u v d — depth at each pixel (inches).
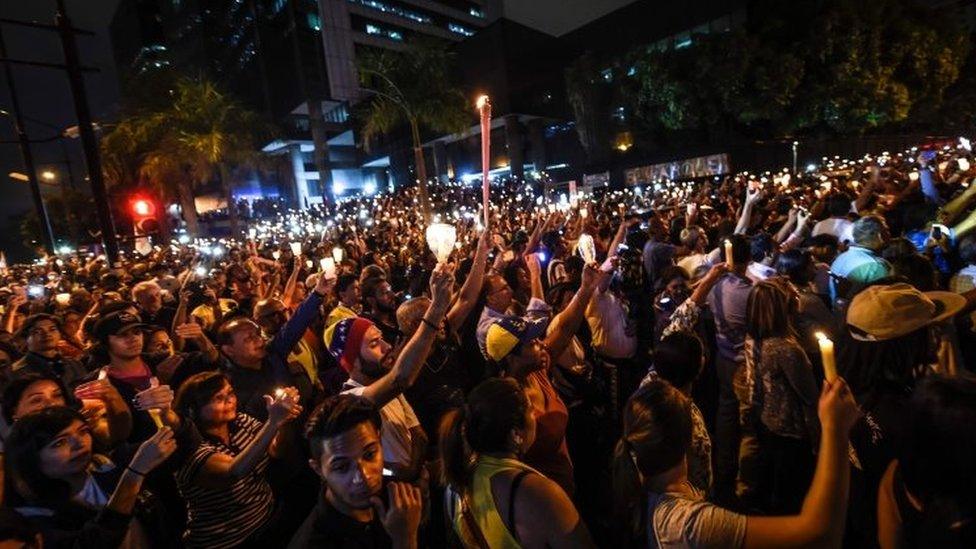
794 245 216.7
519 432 71.9
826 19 1095.6
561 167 1761.8
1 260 843.4
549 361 116.8
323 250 426.0
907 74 1232.8
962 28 1325.0
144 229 496.1
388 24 2295.8
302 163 2229.3
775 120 1198.9
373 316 175.0
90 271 513.3
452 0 2635.3
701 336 176.9
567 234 337.7
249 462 93.3
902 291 91.9
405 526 62.7
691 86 1159.0
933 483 47.7
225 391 107.7
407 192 1407.5
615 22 1676.9
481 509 68.7
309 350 165.3
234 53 2356.1
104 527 79.6
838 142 1267.2
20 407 110.3
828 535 54.1
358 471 65.0
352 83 2134.6
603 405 148.4
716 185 941.8
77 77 389.4
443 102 1128.8
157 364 167.9
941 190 291.9
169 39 2770.7
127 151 1294.3
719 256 199.5
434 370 129.7
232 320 140.3
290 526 116.8
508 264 221.1
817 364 135.4
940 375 51.2
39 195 655.1
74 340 210.1
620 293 213.3
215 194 2390.5
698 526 58.5
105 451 117.4
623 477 70.7
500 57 1635.1
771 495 130.9
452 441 75.2
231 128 1337.4
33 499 86.3
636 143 1413.6
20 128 614.9
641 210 530.6
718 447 155.8
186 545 102.3
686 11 1473.9
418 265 317.7
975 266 135.3
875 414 89.4
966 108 1450.5
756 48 1114.1
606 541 122.4
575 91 1512.1
